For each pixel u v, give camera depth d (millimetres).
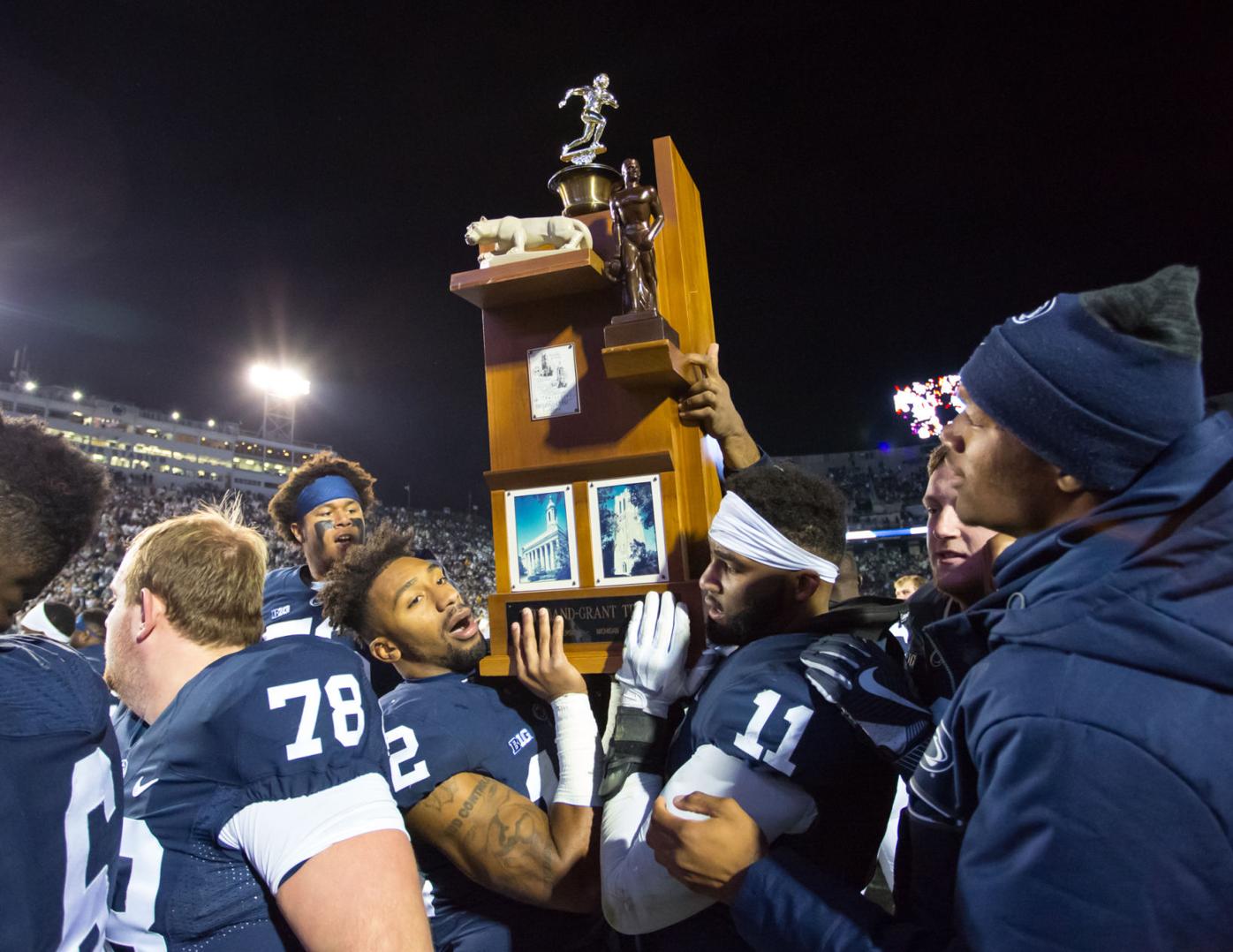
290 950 1082
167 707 1183
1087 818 668
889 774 1301
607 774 1392
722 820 1062
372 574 1758
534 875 1428
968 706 797
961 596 1381
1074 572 749
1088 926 657
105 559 20422
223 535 1316
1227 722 671
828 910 937
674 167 1868
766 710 1186
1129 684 692
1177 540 702
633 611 1554
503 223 1762
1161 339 750
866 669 1168
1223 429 737
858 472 28109
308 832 1041
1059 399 773
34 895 843
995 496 864
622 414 1681
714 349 1843
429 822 1478
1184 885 648
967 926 734
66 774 901
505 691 1769
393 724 1550
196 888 1061
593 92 1881
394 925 1003
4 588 932
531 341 1771
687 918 1333
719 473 1923
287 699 1127
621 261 1608
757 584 1372
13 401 35281
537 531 1695
